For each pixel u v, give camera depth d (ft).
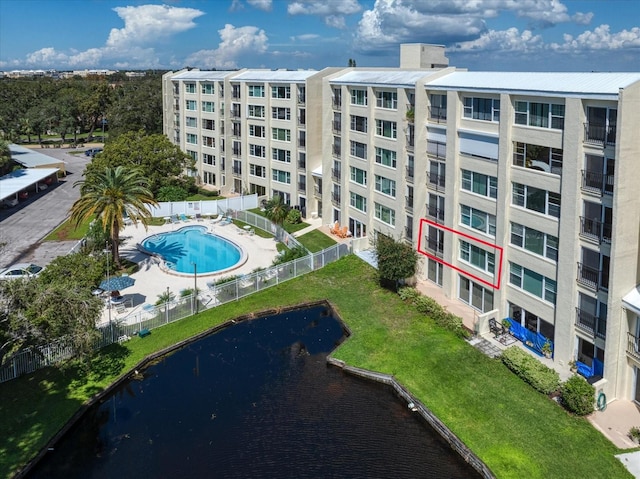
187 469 92.79
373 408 108.17
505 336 125.80
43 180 290.35
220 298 150.82
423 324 134.31
